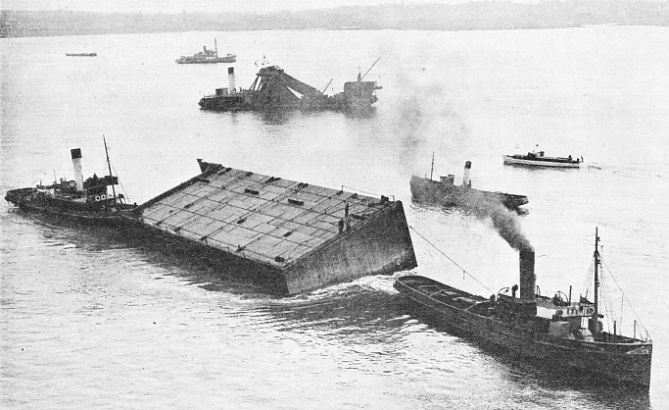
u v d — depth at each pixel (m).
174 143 169.75
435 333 66.88
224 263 80.94
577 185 124.50
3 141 167.62
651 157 148.50
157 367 60.28
